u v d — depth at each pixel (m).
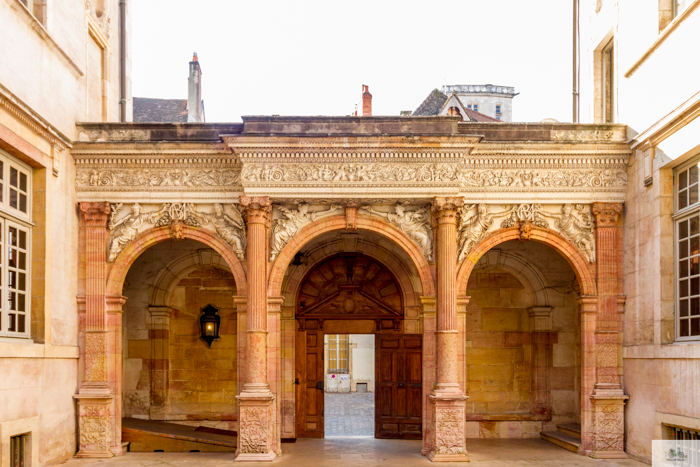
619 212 14.92
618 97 15.47
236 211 14.99
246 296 14.72
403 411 16.95
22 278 12.90
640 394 13.91
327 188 14.55
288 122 14.60
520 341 17.77
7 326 12.20
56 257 13.75
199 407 17.59
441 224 14.52
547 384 17.38
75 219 14.80
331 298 17.47
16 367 11.91
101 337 14.61
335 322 17.56
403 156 14.55
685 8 12.52
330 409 24.44
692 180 12.70
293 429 16.80
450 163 14.59
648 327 13.73
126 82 19.53
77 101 15.17
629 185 14.84
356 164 14.62
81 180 14.93
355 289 17.56
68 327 14.24
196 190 14.96
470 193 15.03
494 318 17.80
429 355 14.84
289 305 17.25
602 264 14.85
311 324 17.52
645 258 13.95
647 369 13.64
